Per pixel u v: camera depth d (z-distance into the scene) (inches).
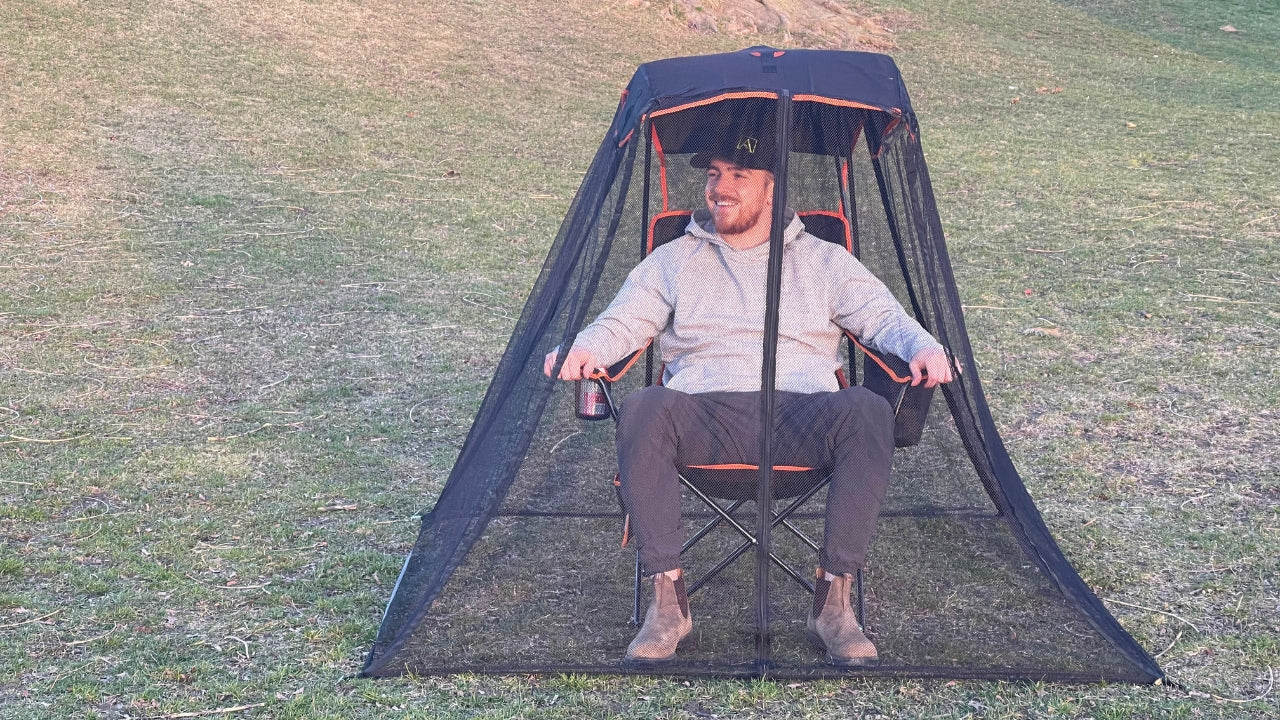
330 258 248.5
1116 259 249.9
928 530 115.5
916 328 111.7
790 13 565.0
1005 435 159.8
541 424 111.6
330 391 177.2
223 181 300.0
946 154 358.9
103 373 181.5
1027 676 100.3
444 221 279.1
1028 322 209.9
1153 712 95.0
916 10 625.6
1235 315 210.5
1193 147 370.6
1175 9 667.4
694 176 122.3
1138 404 170.2
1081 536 129.4
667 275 118.0
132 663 103.0
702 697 98.5
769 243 106.7
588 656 103.3
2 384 175.2
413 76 422.9
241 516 134.8
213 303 217.5
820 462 103.6
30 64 370.0
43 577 119.1
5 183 283.3
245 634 108.5
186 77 383.9
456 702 97.3
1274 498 138.3
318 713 95.1
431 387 179.9
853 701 97.7
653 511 100.9
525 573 113.6
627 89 114.7
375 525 133.2
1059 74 510.9
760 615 102.3
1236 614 111.5
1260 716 94.3
